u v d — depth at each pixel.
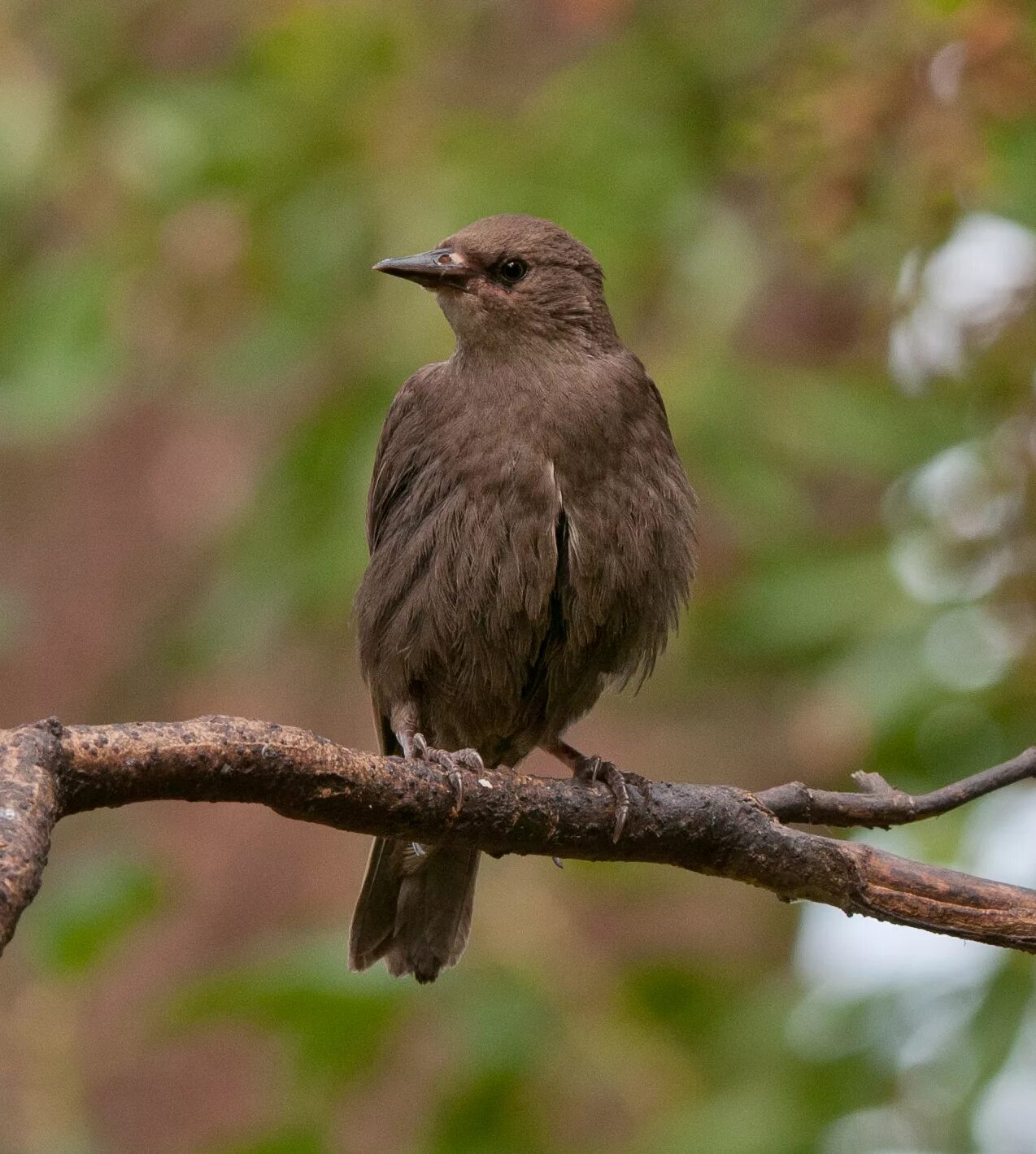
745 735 14.59
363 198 12.62
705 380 12.57
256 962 12.12
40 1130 12.18
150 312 12.88
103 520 16.05
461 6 13.34
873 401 12.82
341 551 12.51
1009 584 11.55
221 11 13.95
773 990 12.32
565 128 12.66
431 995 12.02
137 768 7.27
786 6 13.15
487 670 10.22
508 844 8.36
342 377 12.92
